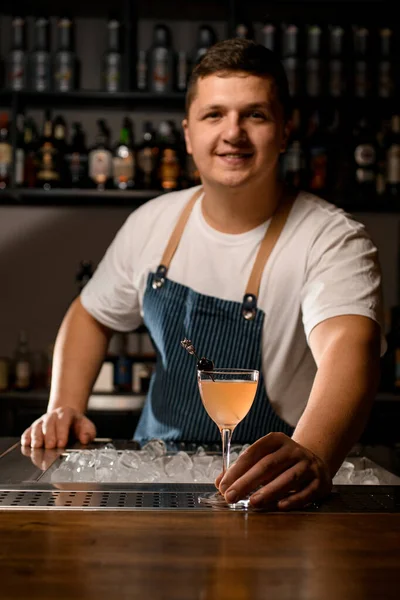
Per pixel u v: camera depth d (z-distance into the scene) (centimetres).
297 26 341
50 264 363
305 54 354
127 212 363
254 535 90
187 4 346
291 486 105
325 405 128
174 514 100
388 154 335
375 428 314
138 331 339
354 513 102
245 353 173
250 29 347
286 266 170
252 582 75
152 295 182
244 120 161
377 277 159
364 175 332
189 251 181
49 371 337
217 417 118
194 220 183
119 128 362
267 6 342
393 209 349
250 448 109
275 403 175
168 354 179
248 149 162
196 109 164
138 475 124
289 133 178
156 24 352
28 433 160
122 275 190
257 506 102
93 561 80
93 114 362
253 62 159
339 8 342
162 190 332
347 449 124
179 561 81
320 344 148
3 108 363
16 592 71
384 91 340
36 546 85
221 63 159
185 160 340
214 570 78
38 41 342
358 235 165
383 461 153
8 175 338
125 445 161
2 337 362
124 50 345
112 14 348
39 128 362
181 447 161
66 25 344
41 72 340
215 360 175
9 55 344
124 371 330
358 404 129
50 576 76
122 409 319
